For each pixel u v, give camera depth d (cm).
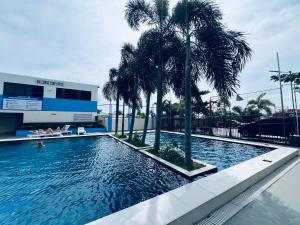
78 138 1909
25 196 547
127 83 1662
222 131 1989
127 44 1554
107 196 545
